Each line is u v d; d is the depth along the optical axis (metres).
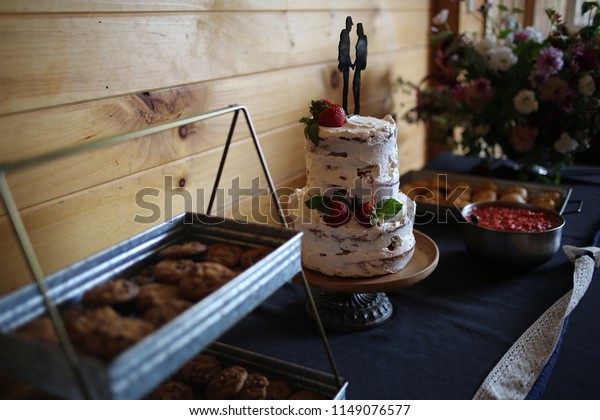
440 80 2.00
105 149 1.03
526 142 1.74
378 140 1.00
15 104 0.87
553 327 1.01
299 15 1.51
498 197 1.67
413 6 2.14
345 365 0.95
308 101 1.62
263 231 0.84
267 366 0.90
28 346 0.56
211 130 1.28
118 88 1.04
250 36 1.35
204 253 0.84
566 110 1.67
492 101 1.83
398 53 2.11
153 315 0.65
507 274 1.26
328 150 1.01
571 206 1.62
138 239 0.82
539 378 0.89
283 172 1.58
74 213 0.99
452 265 1.31
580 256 1.28
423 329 1.05
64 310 0.69
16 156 0.88
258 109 1.42
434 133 2.45
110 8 1.00
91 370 0.52
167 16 1.12
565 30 1.78
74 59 0.95
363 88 1.91
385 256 1.03
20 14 0.86
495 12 2.44
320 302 1.11
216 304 0.63
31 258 0.55
